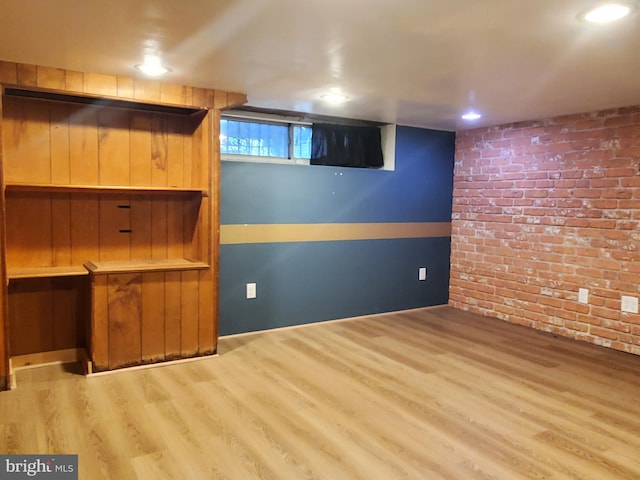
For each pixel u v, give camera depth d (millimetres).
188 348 3447
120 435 2357
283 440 2344
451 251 5246
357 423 2535
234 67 2768
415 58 2533
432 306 5227
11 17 2025
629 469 2156
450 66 2676
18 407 2643
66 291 3379
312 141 4484
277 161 4387
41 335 3324
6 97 3064
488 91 3266
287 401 2789
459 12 1895
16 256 3193
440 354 3668
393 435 2418
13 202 3154
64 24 2104
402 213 4914
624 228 3762
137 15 1991
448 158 5172
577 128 4027
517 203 4547
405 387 3023
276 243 4191
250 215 4047
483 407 2758
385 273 4867
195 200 3627
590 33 2115
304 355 3594
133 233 3572
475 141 4941
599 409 2762
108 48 2447
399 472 2094
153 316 3305
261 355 3578
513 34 2148
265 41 2291
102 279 3117
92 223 3420
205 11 1937
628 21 1969
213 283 3510
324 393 2910
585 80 2938
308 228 4352
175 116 3641
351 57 2541
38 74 2812
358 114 4262
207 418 2555
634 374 3312
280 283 4246
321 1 1816
